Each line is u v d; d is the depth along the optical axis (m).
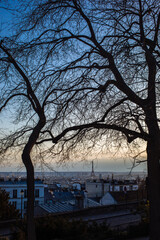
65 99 10.38
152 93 9.21
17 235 10.06
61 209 24.14
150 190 8.63
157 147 8.43
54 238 9.68
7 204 16.94
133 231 11.74
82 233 9.91
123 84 9.25
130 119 8.93
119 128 8.94
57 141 9.52
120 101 9.77
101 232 10.91
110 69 9.84
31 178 8.15
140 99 9.33
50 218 10.79
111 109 9.89
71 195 42.34
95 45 10.26
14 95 9.88
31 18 9.92
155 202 8.45
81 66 10.23
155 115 9.03
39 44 10.10
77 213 17.94
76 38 10.45
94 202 35.94
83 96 10.12
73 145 10.23
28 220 7.76
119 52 8.77
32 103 9.62
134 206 22.25
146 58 9.58
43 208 23.81
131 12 10.01
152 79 9.27
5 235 11.12
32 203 7.94
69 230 9.82
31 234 7.64
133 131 8.90
